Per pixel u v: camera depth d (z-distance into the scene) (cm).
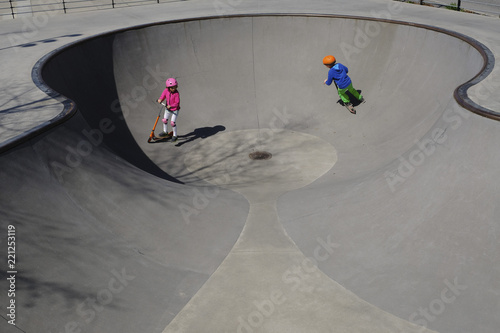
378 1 1703
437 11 1478
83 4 2039
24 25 1482
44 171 612
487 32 1146
